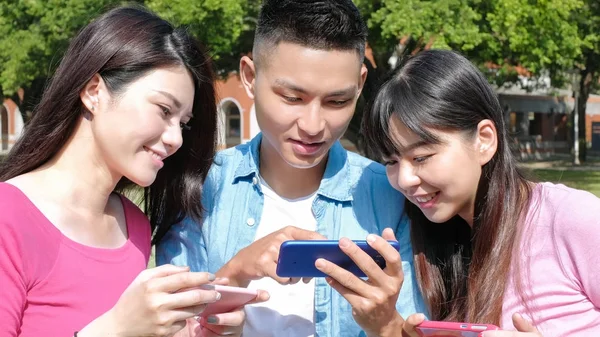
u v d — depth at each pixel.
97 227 2.30
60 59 2.48
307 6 2.30
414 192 2.41
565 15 14.77
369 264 2.12
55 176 2.24
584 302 2.28
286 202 2.74
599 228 2.21
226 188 2.78
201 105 2.55
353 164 2.80
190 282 1.91
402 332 2.29
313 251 2.17
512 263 2.35
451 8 13.20
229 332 2.38
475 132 2.37
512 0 13.98
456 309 2.51
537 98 34.59
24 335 2.03
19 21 16.94
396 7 12.98
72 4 14.56
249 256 2.35
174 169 2.65
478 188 2.46
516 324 2.09
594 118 37.53
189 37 2.33
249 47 15.84
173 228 2.73
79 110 2.23
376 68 16.19
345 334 2.60
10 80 16.47
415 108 2.30
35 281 2.04
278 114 2.41
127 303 1.91
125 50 2.16
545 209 2.35
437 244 2.61
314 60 2.31
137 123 2.15
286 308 2.63
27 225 2.04
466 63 2.43
